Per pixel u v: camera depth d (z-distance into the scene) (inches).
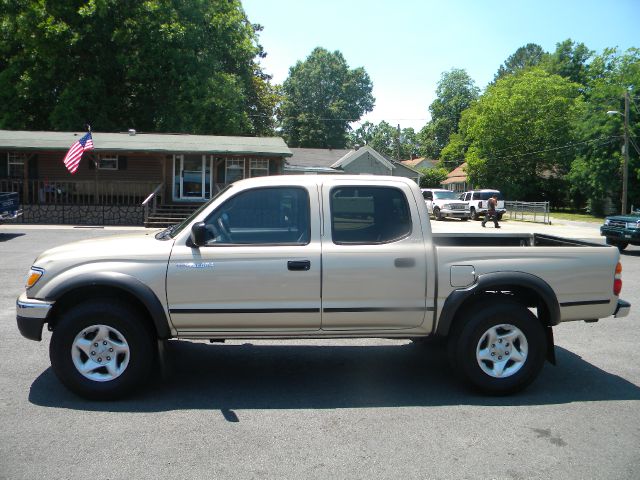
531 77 1860.2
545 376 216.4
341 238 188.7
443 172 2447.1
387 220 192.4
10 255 530.6
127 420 168.1
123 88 1293.1
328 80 2942.9
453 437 159.2
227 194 190.5
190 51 1224.2
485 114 1828.2
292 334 189.5
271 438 157.0
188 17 1264.8
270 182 192.9
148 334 184.4
